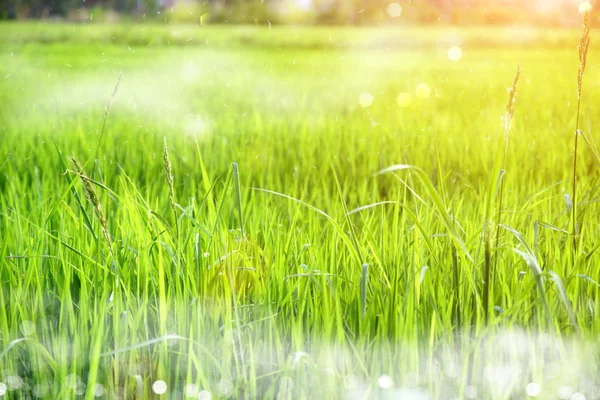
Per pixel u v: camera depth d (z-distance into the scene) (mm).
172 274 1940
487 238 1752
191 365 1724
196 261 1923
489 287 1830
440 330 1792
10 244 2068
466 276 1872
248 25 22547
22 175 2725
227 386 1711
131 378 1735
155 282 1917
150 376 1745
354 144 3494
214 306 1851
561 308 1848
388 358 1745
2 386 1724
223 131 3791
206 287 1862
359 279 1862
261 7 23031
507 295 1853
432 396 1700
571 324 1798
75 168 1803
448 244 1966
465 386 1721
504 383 1733
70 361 1763
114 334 1771
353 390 1703
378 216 2312
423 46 15742
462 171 2980
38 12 19766
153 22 17016
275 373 1735
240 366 1763
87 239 2074
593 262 1964
